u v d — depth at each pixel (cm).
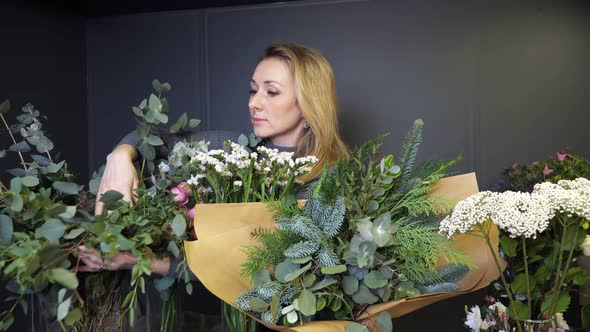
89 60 313
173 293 114
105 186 129
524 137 275
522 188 224
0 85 241
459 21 279
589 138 270
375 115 287
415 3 282
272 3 295
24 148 126
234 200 121
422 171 118
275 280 108
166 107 131
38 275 89
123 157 134
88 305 103
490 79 277
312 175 141
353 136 289
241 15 299
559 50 271
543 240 127
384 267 106
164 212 108
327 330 100
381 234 101
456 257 113
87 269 101
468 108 279
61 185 108
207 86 303
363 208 107
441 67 281
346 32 288
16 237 97
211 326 123
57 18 285
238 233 108
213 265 105
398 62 284
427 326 278
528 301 120
